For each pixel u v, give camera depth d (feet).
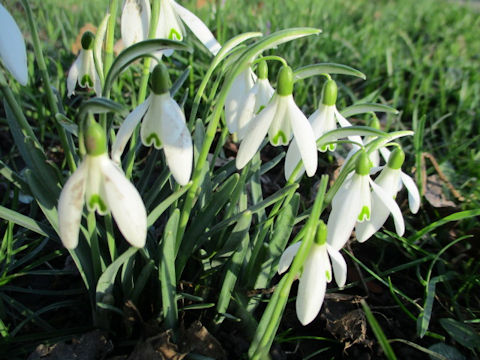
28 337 0.41
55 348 0.40
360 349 0.46
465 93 0.92
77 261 0.41
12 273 0.51
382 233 0.59
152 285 0.45
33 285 0.51
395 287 0.56
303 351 0.46
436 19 1.55
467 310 0.52
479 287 0.56
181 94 0.79
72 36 0.97
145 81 0.43
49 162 0.41
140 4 0.41
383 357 0.47
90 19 1.07
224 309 0.42
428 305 0.50
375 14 1.57
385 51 1.08
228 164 0.53
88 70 0.43
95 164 0.30
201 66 0.82
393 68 1.01
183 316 0.43
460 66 1.10
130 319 0.42
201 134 0.47
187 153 0.33
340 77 0.96
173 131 0.33
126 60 0.33
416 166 0.67
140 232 0.30
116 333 0.44
